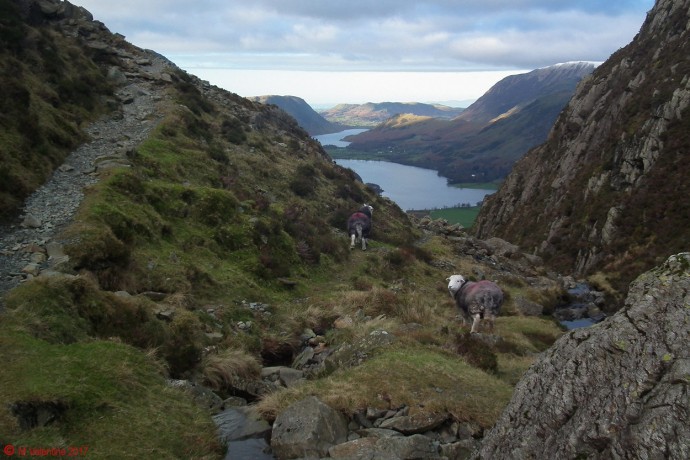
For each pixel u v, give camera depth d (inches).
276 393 387.5
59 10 1594.5
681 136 2358.5
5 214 569.9
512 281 1255.5
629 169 2512.3
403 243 1274.6
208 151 1140.5
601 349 214.7
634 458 177.3
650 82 2906.0
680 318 195.2
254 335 575.5
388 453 297.9
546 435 218.5
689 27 2945.4
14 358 307.0
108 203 663.1
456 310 861.2
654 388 186.1
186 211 796.0
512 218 3641.7
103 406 299.1
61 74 1119.6
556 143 3772.1
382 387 375.9
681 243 1945.1
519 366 523.8
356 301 742.5
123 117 1162.6
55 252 505.0
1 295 394.3
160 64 1736.0
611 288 1742.1
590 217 2551.7
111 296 443.8
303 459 295.6
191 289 612.4
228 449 325.1
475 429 339.9
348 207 1376.7
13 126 734.5
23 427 258.4
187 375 420.5
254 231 837.2
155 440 291.1
